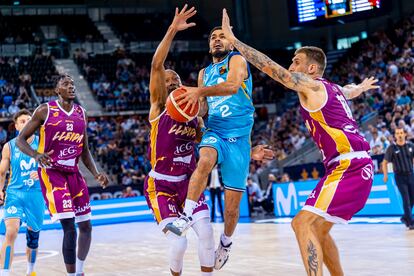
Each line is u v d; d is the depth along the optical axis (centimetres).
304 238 284
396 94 1418
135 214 1372
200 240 336
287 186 1118
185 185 351
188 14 339
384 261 464
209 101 360
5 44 2269
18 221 434
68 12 2578
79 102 1959
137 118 1927
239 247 629
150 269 510
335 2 1518
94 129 1775
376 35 1980
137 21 2556
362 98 1600
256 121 1994
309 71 318
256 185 1321
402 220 706
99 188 1374
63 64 2202
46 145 402
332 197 284
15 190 442
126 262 575
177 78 364
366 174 289
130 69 2186
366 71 1772
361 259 483
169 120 344
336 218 286
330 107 294
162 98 348
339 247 576
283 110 2039
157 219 346
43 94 1911
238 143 354
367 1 1472
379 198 927
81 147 422
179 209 351
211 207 1220
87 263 581
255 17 2439
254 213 1305
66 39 2314
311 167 1229
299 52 323
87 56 2261
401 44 1806
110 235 969
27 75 1947
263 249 598
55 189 397
